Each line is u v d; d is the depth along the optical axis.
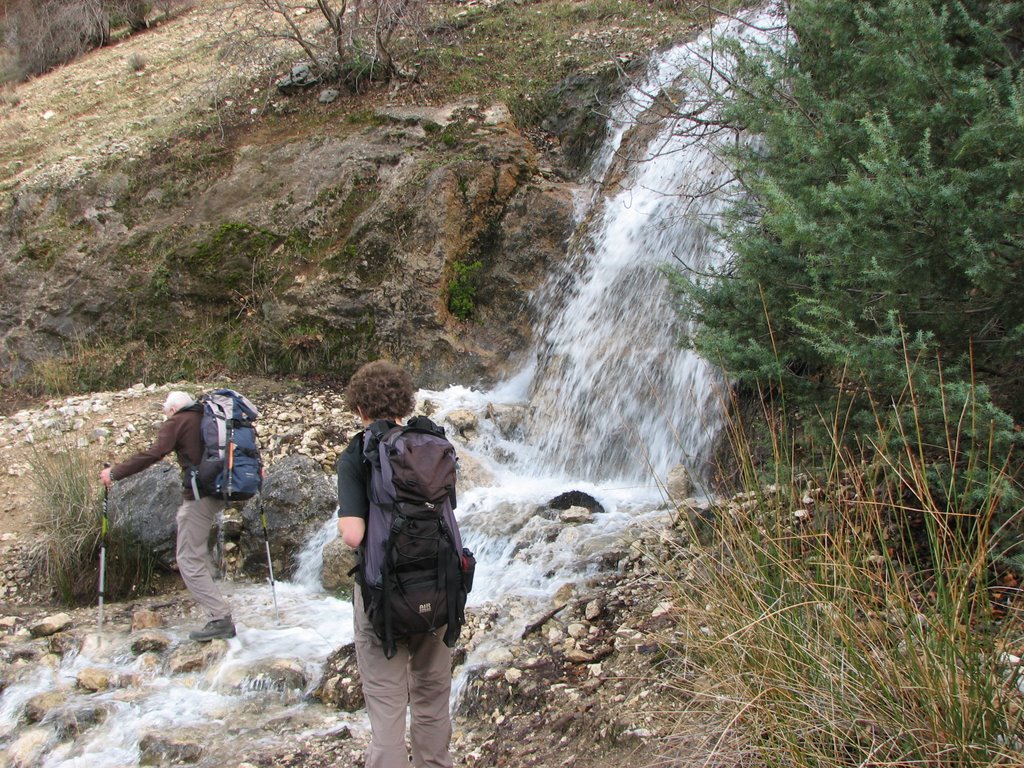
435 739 3.57
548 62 11.69
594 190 10.05
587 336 8.74
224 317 10.60
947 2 4.93
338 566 6.61
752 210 6.02
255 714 4.91
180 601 6.70
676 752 3.40
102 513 7.06
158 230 11.22
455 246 9.86
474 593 5.75
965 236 4.00
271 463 8.20
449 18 13.16
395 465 3.35
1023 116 3.89
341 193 10.60
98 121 14.05
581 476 8.00
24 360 11.09
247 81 13.16
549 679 4.39
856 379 4.34
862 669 3.12
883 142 4.19
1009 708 2.84
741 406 6.61
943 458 4.11
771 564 3.66
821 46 5.66
